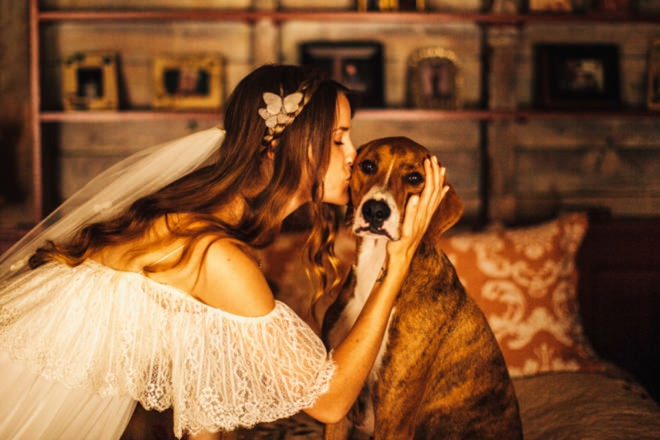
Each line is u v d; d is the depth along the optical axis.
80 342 1.33
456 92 3.08
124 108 3.14
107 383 1.34
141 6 3.12
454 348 1.68
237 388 1.32
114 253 1.38
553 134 3.26
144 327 1.33
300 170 1.39
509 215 3.11
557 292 2.42
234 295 1.31
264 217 1.40
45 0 3.10
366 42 3.08
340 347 1.37
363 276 1.68
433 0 3.17
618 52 3.21
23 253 1.58
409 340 1.62
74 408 1.37
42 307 1.36
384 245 1.65
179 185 1.44
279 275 2.35
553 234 2.51
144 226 1.36
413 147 1.63
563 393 2.19
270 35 3.01
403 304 1.63
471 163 3.25
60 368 1.33
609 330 3.03
